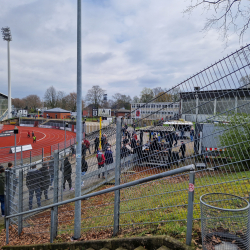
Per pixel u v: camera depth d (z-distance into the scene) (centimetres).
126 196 400
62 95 9500
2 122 6381
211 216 236
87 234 465
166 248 279
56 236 502
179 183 332
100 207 577
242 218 223
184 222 328
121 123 396
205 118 292
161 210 354
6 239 572
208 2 660
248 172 301
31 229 592
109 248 355
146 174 360
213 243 231
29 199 593
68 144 2305
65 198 598
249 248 217
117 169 398
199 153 301
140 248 308
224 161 302
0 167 758
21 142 3462
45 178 583
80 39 502
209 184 301
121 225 407
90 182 518
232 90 265
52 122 6038
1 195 753
